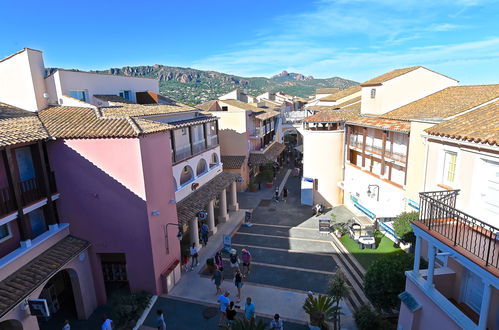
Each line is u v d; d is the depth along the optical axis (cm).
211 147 2469
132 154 1423
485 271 830
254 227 2514
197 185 2175
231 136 3434
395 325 1348
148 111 1977
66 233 1500
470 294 1088
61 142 1442
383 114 2377
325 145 2830
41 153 1355
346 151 2780
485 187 1093
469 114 1433
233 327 1189
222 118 3419
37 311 1145
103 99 2102
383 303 1300
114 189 1468
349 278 1744
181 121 2128
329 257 1988
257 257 2020
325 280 1733
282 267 1884
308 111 4947
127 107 1973
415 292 1148
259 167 4175
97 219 1506
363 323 1281
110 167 1448
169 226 1691
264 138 4178
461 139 1172
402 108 2311
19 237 1305
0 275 1147
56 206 1504
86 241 1516
